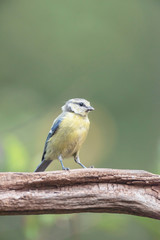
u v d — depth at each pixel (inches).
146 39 665.6
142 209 232.7
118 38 657.6
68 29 654.5
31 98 552.4
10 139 363.9
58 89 620.1
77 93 618.2
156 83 634.8
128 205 232.8
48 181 230.2
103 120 557.6
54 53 641.6
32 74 629.6
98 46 650.2
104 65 639.1
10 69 630.5
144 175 235.0
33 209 229.1
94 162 492.4
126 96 627.2
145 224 318.0
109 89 625.0
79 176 231.9
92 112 564.7
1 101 522.3
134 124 601.6
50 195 229.8
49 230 348.2
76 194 231.3
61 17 660.7
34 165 358.0
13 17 661.3
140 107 618.8
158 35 663.1
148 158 553.3
